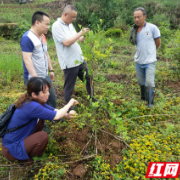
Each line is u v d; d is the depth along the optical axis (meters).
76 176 2.27
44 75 2.80
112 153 2.58
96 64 2.61
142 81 3.89
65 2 14.72
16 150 2.20
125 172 2.26
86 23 12.98
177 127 3.01
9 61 5.43
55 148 2.62
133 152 2.52
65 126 3.11
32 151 2.24
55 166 2.28
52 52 7.66
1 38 9.49
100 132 2.91
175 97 4.05
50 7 15.27
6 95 4.07
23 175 2.27
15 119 2.15
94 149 2.63
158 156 2.44
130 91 4.44
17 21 11.34
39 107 2.11
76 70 3.16
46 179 2.16
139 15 3.27
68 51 3.04
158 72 5.21
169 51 5.23
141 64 3.61
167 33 6.67
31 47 2.48
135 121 3.24
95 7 13.28
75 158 2.44
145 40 3.42
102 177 2.20
